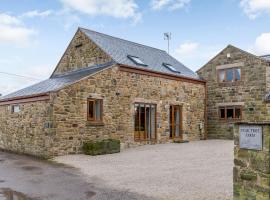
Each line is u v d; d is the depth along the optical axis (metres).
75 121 12.48
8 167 9.86
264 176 4.39
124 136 14.50
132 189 6.85
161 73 16.41
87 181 7.75
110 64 14.65
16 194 6.54
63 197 6.28
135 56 16.78
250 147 4.64
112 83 14.10
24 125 13.50
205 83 19.70
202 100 19.42
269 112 16.33
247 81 17.91
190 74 19.25
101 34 17.73
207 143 16.47
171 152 12.88
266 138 4.39
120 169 9.32
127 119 14.70
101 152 12.37
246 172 4.71
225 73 19.12
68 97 12.27
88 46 16.38
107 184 7.39
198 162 10.23
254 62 17.61
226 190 6.39
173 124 17.31
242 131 4.80
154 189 6.79
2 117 15.47
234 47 18.69
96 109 13.52
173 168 9.28
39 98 12.46
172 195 6.25
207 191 6.41
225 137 18.89
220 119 19.23
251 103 17.66
